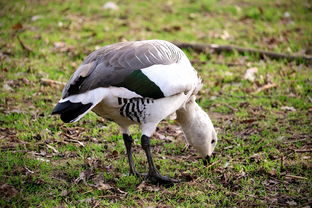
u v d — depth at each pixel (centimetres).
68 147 1039
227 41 1803
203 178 921
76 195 845
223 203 828
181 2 2284
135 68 815
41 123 1149
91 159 981
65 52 1641
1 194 828
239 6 2241
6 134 1083
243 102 1314
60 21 1956
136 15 2081
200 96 1355
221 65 1584
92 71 809
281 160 962
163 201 839
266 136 1116
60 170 938
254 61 1616
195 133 962
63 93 820
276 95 1361
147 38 1791
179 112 948
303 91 1376
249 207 815
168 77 834
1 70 1462
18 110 1202
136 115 842
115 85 801
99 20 1998
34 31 1828
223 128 1166
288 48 1705
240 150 1042
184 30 1906
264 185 892
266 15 2095
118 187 883
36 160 966
